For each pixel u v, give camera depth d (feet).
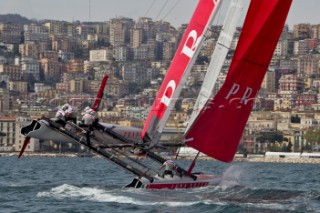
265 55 459.73
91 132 486.38
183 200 449.06
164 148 482.28
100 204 449.06
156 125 479.82
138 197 458.09
